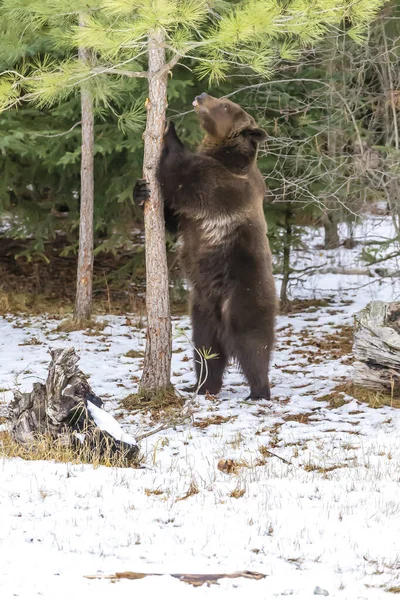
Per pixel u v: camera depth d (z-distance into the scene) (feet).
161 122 40.78
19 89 42.04
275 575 21.83
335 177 64.39
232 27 35.45
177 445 36.73
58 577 21.02
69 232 74.49
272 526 25.70
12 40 49.96
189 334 59.72
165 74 40.55
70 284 74.08
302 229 70.38
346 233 89.92
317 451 35.58
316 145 61.93
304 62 63.57
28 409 34.19
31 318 64.49
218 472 32.27
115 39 36.55
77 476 30.09
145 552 23.11
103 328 61.52
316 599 20.38
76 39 37.81
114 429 33.47
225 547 23.73
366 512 27.14
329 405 43.86
